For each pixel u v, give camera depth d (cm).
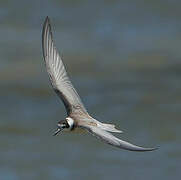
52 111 2636
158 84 2888
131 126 2512
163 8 3878
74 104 1133
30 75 2958
